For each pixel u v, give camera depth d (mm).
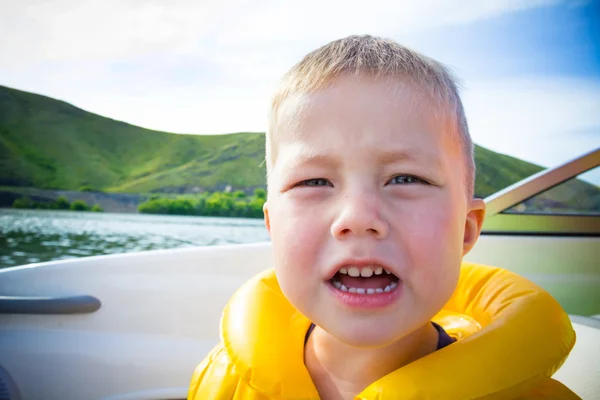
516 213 1653
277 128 601
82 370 1153
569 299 1495
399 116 520
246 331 668
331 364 637
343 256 493
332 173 522
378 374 614
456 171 560
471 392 528
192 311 1276
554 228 1640
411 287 500
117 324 1224
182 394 1192
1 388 1071
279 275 561
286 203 550
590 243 1613
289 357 632
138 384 1185
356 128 514
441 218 516
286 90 588
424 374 546
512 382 540
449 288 525
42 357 1131
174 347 1234
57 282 1198
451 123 569
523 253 1591
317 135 530
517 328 591
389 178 514
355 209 488
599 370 856
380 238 490
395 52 586
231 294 1306
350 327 500
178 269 1293
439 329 703
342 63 552
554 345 582
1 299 1141
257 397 637
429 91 549
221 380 679
